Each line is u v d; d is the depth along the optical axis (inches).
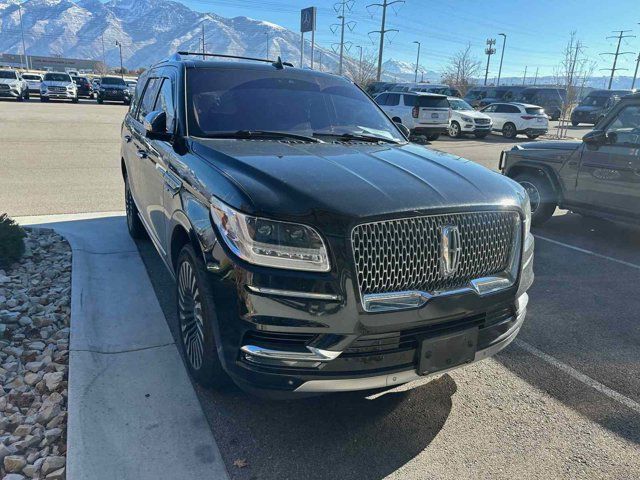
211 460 109.7
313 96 174.1
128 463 106.7
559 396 139.3
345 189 107.3
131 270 205.8
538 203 323.0
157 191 163.0
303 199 102.5
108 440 112.2
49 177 384.8
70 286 187.6
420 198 108.0
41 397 125.4
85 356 141.8
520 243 120.7
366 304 100.3
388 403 132.6
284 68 183.6
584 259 261.4
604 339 173.6
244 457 111.3
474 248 112.3
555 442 120.6
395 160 132.1
